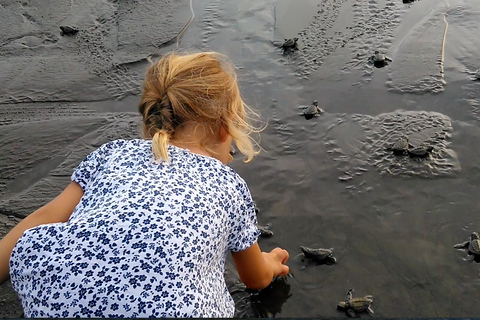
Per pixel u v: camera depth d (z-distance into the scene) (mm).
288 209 2111
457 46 2945
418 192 2119
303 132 2486
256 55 3064
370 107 2598
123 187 1290
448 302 1708
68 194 1460
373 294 1753
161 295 1160
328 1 3475
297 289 1791
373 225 2006
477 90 2619
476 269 1802
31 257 1210
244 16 3443
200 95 1406
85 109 2801
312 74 2867
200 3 3641
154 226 1211
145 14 3586
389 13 3291
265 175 2277
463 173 2184
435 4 3350
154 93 1440
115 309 1144
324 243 1955
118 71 3074
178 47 3230
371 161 2285
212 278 1299
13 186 2340
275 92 2764
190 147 1420
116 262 1176
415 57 2891
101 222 1219
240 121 1531
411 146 2314
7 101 2891
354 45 3045
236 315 1717
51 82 3023
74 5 3771
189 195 1285
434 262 1841
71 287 1159
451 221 1986
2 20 3662
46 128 2660
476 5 3301
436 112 2520
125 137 2562
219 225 1302
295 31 3229
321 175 2250
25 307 1212
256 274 1564
